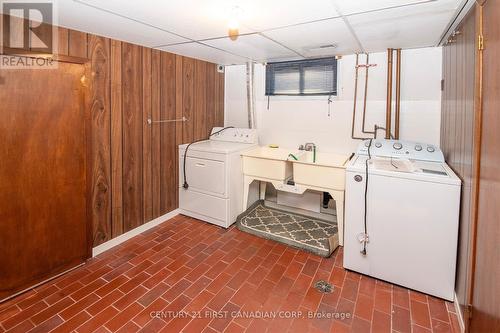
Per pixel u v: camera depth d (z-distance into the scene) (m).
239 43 2.77
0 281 2.06
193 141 3.78
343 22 2.08
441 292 2.13
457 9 1.82
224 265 2.59
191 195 3.56
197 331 1.83
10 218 2.09
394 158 2.69
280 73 3.77
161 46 2.96
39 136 2.21
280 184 3.28
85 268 2.52
